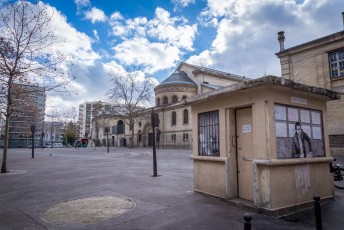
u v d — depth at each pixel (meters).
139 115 60.34
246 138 6.18
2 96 13.72
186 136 47.56
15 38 12.43
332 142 19.23
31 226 4.80
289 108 5.88
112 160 20.25
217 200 6.47
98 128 85.38
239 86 5.61
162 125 52.97
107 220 5.04
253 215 5.25
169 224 4.78
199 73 54.03
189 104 7.63
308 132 6.29
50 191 7.91
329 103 19.66
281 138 5.57
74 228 4.64
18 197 7.18
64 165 16.30
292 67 22.27
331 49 19.89
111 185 8.67
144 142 59.09
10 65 12.74
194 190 7.38
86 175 11.29
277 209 5.20
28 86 14.22
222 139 6.42
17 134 74.81
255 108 5.59
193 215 5.29
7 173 12.41
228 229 4.50
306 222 4.88
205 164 7.02
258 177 5.41
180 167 14.34
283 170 5.51
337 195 7.18
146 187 8.26
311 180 6.09
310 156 6.19
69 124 80.88
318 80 20.50
